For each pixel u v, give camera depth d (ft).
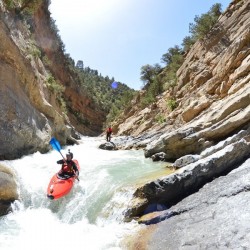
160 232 19.10
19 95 42.70
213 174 26.05
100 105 219.82
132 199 23.76
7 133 35.88
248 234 15.46
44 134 47.24
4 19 43.21
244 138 30.35
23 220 23.98
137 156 42.83
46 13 148.87
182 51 124.67
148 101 105.40
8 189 25.22
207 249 15.52
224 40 67.46
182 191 24.53
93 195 27.02
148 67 134.62
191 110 50.65
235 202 19.20
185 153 34.45
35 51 61.00
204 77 64.80
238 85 42.73
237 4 69.51
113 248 18.56
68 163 30.42
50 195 26.08
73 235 21.31
